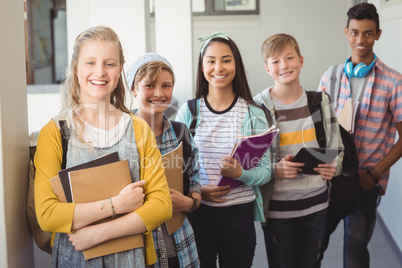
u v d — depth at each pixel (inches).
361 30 102.8
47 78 334.6
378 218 167.9
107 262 59.4
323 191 94.5
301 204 92.4
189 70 158.2
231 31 293.0
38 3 315.9
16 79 66.2
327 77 110.6
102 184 58.3
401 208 134.6
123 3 132.1
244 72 89.2
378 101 103.5
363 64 103.8
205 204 86.1
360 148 105.2
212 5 290.7
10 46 63.8
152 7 246.4
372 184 101.3
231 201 85.4
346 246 108.3
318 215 94.0
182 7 156.5
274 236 93.9
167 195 61.2
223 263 88.6
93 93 60.2
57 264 60.6
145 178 61.2
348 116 104.1
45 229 57.6
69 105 62.2
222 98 88.2
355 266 107.0
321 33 293.4
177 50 157.8
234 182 85.0
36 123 182.7
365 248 107.3
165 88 77.9
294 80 91.0
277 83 92.4
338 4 290.5
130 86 79.0
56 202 57.5
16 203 64.6
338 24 291.9
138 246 60.2
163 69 77.3
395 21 141.7
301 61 93.6
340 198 96.3
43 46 326.3
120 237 59.4
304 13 291.7
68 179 57.6
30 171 69.5
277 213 92.8
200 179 86.6
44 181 58.2
